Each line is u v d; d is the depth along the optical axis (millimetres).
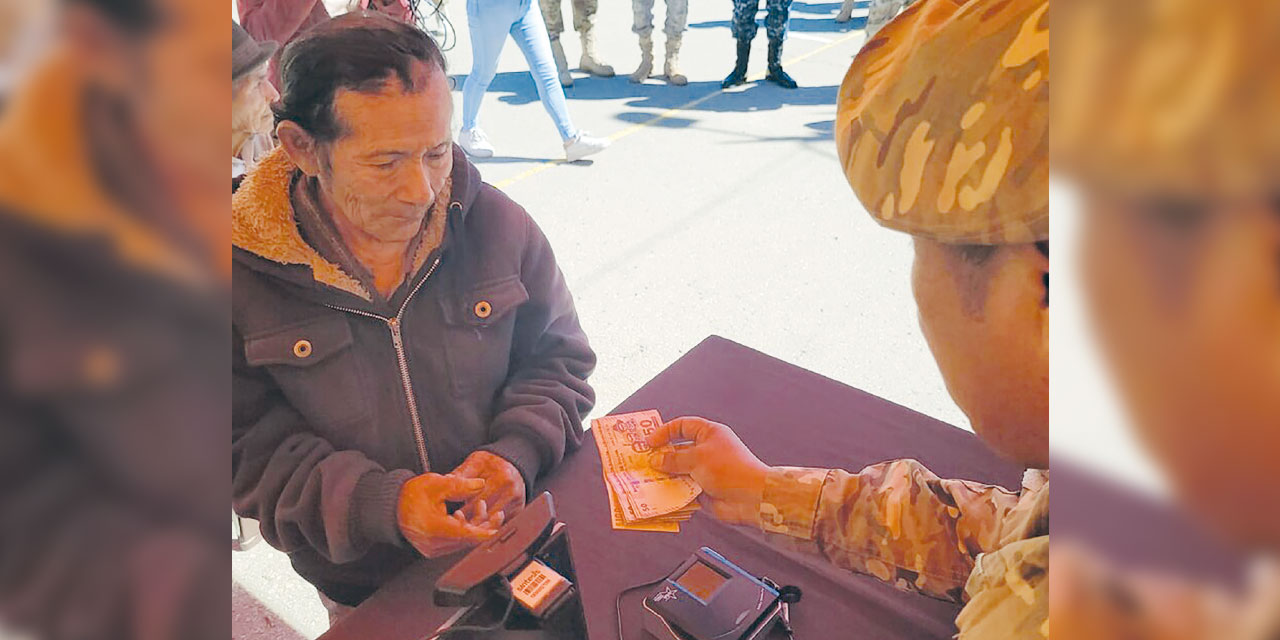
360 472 983
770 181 3047
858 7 5660
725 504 926
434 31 1197
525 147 3375
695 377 1412
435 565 977
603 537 1053
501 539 857
